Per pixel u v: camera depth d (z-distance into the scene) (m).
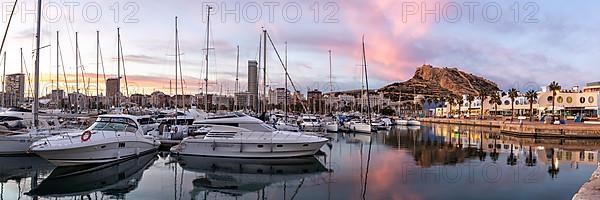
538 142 47.38
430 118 125.94
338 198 17.34
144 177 21.33
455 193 18.44
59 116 32.19
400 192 18.45
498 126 82.19
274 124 39.91
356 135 52.88
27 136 24.95
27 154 25.08
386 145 39.84
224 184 20.09
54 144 21.03
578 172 24.73
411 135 55.50
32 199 16.84
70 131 26.17
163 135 32.38
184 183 20.16
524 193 18.80
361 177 21.95
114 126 25.41
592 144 45.22
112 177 21.08
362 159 29.02
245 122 27.33
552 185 20.62
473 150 36.75
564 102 116.00
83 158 22.09
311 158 27.53
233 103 65.69
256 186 19.73
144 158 26.84
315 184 20.16
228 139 26.70
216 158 26.89
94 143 22.19
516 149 38.50
